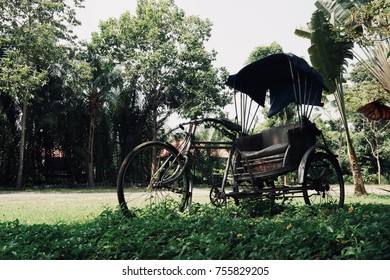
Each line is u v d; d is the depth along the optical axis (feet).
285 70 22.97
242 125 22.86
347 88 72.54
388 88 42.39
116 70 90.27
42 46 76.02
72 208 27.91
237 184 20.94
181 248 12.84
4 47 79.87
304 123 20.88
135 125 93.50
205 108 93.40
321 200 23.34
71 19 81.87
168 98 94.27
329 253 11.81
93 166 94.07
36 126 87.86
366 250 10.93
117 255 12.76
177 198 21.62
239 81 22.89
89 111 90.79
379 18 30.27
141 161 75.87
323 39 37.45
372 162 121.19
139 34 96.43
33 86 71.82
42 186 86.33
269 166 20.58
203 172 20.45
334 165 22.12
